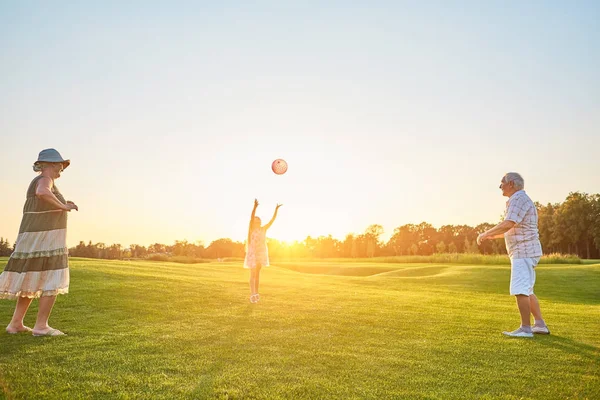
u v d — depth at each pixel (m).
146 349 5.09
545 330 6.46
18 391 3.73
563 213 83.19
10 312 7.07
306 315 7.62
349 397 3.82
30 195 5.72
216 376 4.24
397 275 29.14
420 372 4.55
